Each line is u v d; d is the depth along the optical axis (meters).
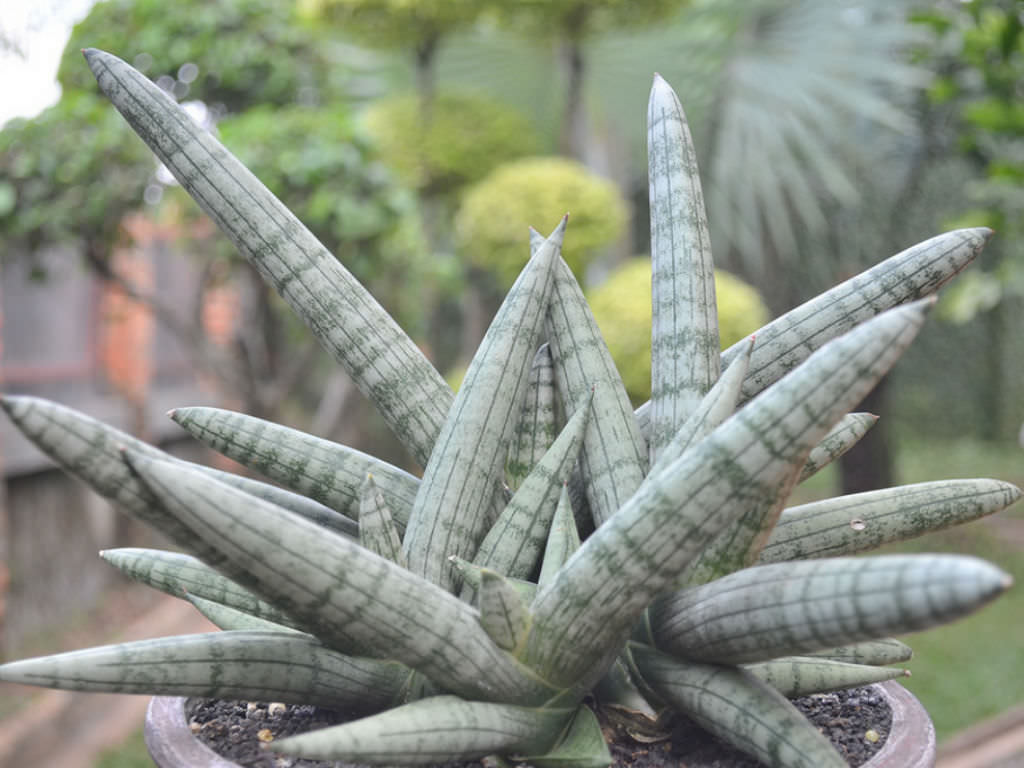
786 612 0.36
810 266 3.09
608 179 3.30
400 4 2.46
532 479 0.47
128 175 1.69
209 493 0.34
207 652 0.41
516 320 0.46
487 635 0.40
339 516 0.50
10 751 1.41
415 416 0.48
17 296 2.16
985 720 1.47
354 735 0.35
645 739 0.44
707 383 0.47
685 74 2.61
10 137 1.64
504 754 0.41
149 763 1.40
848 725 0.46
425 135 2.76
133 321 2.42
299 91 2.06
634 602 0.39
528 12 2.49
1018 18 1.03
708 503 0.36
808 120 2.49
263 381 2.17
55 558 2.11
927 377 4.40
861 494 0.48
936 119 2.49
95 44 1.86
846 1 2.40
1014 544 2.68
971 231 0.47
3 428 1.94
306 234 0.47
